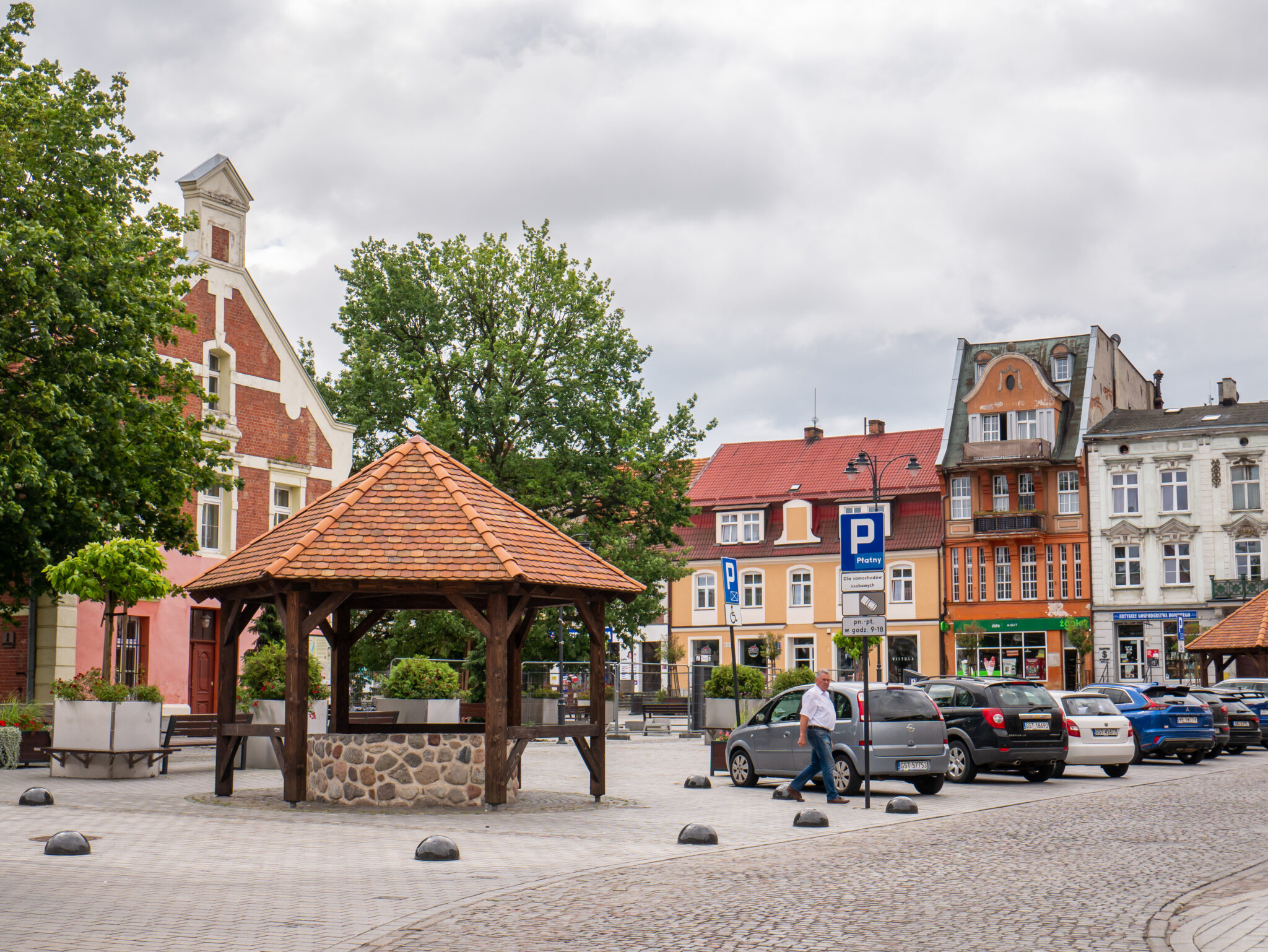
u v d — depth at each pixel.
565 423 47.28
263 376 38.47
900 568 67.44
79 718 21.41
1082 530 63.75
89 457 26.89
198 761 25.83
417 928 8.75
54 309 26.53
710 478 73.94
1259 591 59.25
